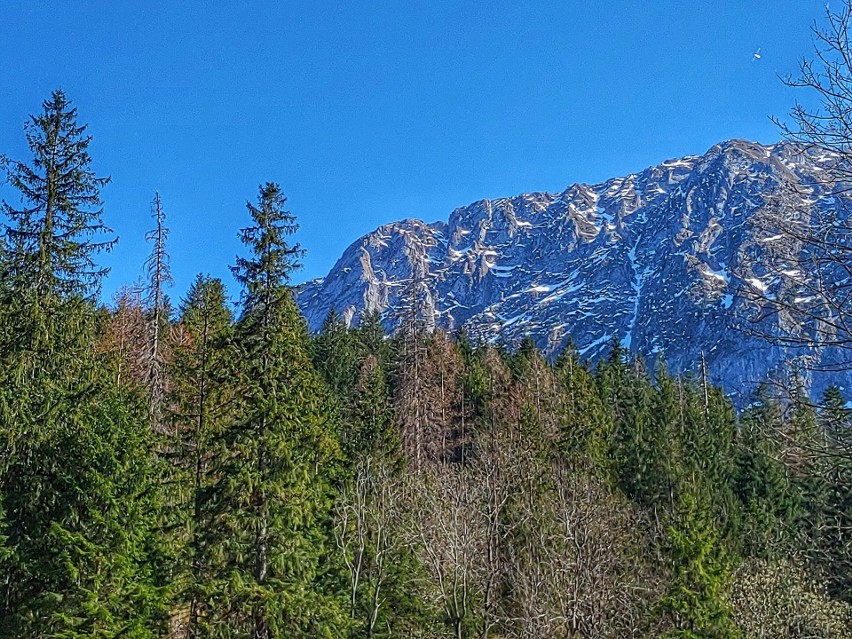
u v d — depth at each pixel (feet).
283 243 67.72
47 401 63.41
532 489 93.86
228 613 58.65
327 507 80.38
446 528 83.66
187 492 71.46
